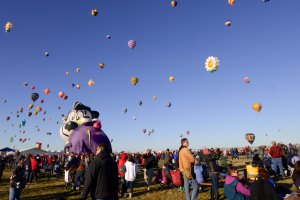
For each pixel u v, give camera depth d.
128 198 11.30
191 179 8.43
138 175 21.19
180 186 12.40
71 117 24.39
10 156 35.84
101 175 5.23
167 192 12.28
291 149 20.92
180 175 12.23
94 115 25.52
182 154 8.52
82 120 23.88
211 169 10.26
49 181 18.83
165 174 13.89
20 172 9.81
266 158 15.26
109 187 5.27
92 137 21.23
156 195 11.66
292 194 6.69
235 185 6.93
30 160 17.73
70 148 21.22
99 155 5.39
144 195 11.83
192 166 8.46
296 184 6.40
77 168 14.60
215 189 10.04
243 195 6.89
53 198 12.16
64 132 23.28
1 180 20.02
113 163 5.50
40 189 14.80
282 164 13.45
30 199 12.12
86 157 16.27
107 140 21.88
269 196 5.53
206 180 12.44
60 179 20.17
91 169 5.21
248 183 7.89
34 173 17.81
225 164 14.26
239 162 26.95
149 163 13.27
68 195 12.80
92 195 5.25
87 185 5.17
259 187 5.68
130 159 11.64
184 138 8.82
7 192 14.32
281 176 13.19
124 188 11.50
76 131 21.91
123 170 11.52
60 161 29.73
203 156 13.42
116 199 5.43
